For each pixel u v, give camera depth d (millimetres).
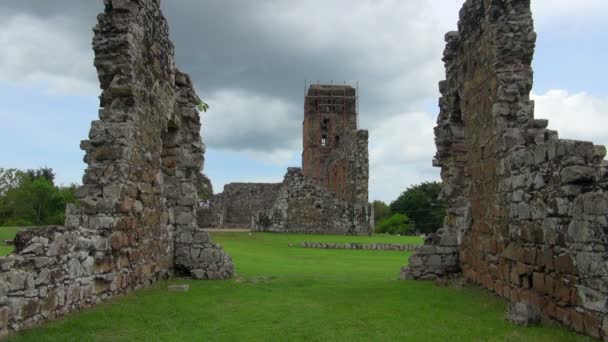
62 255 8273
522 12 11914
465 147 15695
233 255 21391
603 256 7176
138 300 10094
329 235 33781
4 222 45000
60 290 8188
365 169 37844
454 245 15039
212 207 49312
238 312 9555
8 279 6906
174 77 14742
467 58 14438
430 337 7793
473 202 13688
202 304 10219
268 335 7895
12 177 55250
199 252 14547
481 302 10742
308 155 70562
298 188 35438
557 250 8570
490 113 12297
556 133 10383
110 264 10039
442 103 16766
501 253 11297
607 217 7117
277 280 13984
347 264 19297
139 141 11539
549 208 8898
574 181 8227
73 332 7508
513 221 10570
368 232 35312
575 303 7918
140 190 11648
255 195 51188
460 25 15023
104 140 10750
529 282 9750
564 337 7598
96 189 10492
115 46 11023
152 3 12578
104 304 9492
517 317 8648
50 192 46875
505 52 11828
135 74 11273
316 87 71562
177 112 15094
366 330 8266
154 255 12719
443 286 13188
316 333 8062
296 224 35031
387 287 12859
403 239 31156
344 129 68875
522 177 10133
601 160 8523
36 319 7520
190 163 15148
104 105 11266
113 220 10219
